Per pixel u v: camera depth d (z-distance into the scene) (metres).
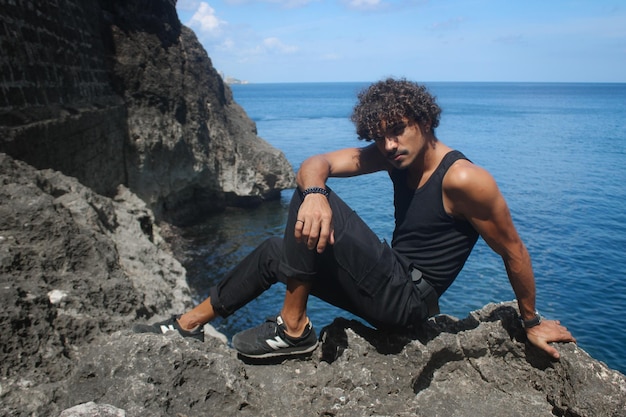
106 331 3.44
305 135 55.09
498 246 2.68
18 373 2.79
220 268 15.43
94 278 4.06
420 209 2.79
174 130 18.66
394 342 2.99
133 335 2.69
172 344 2.61
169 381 2.49
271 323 3.09
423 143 2.70
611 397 2.63
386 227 19.83
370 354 2.90
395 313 2.77
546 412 2.83
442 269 2.87
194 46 21.94
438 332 3.16
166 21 19.94
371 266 2.68
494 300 12.88
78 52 12.73
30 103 8.74
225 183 22.59
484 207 2.56
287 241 2.72
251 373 3.03
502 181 28.61
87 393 2.44
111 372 2.49
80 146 10.72
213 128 22.38
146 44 18.06
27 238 4.02
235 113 28.41
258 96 188.75
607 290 13.80
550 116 82.31
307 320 3.01
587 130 59.72
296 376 3.01
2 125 7.32
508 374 3.03
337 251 2.66
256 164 24.41
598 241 17.94
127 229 8.02
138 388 2.39
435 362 3.04
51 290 3.55
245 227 20.23
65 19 11.75
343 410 2.57
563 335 2.92
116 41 16.88
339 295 2.87
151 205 17.84
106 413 2.14
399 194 2.95
